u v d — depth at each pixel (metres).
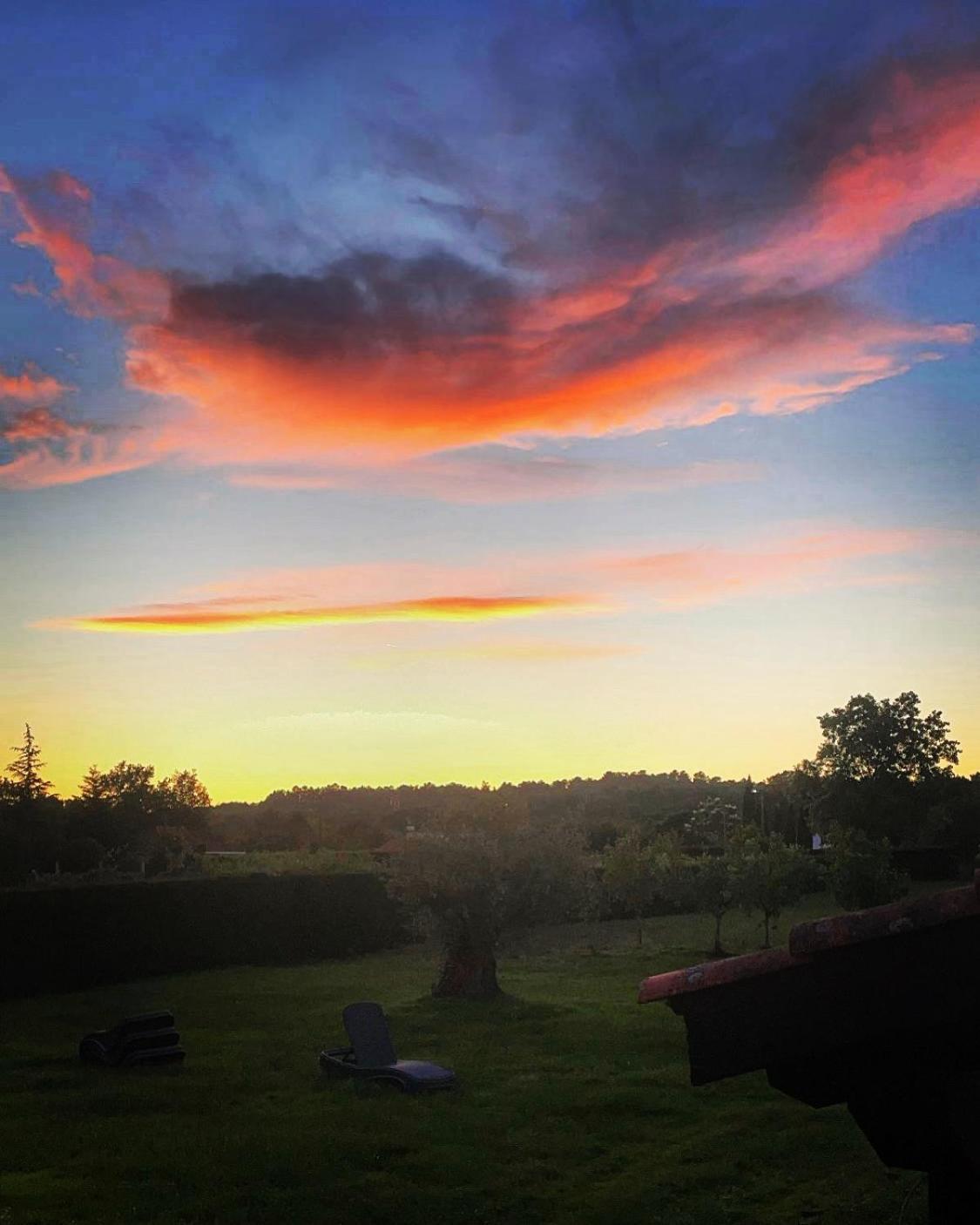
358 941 38.69
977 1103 4.46
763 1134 13.17
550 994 25.44
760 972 4.50
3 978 28.69
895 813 91.94
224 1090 15.89
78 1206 10.65
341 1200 10.81
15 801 68.25
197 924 33.94
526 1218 10.44
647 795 98.19
